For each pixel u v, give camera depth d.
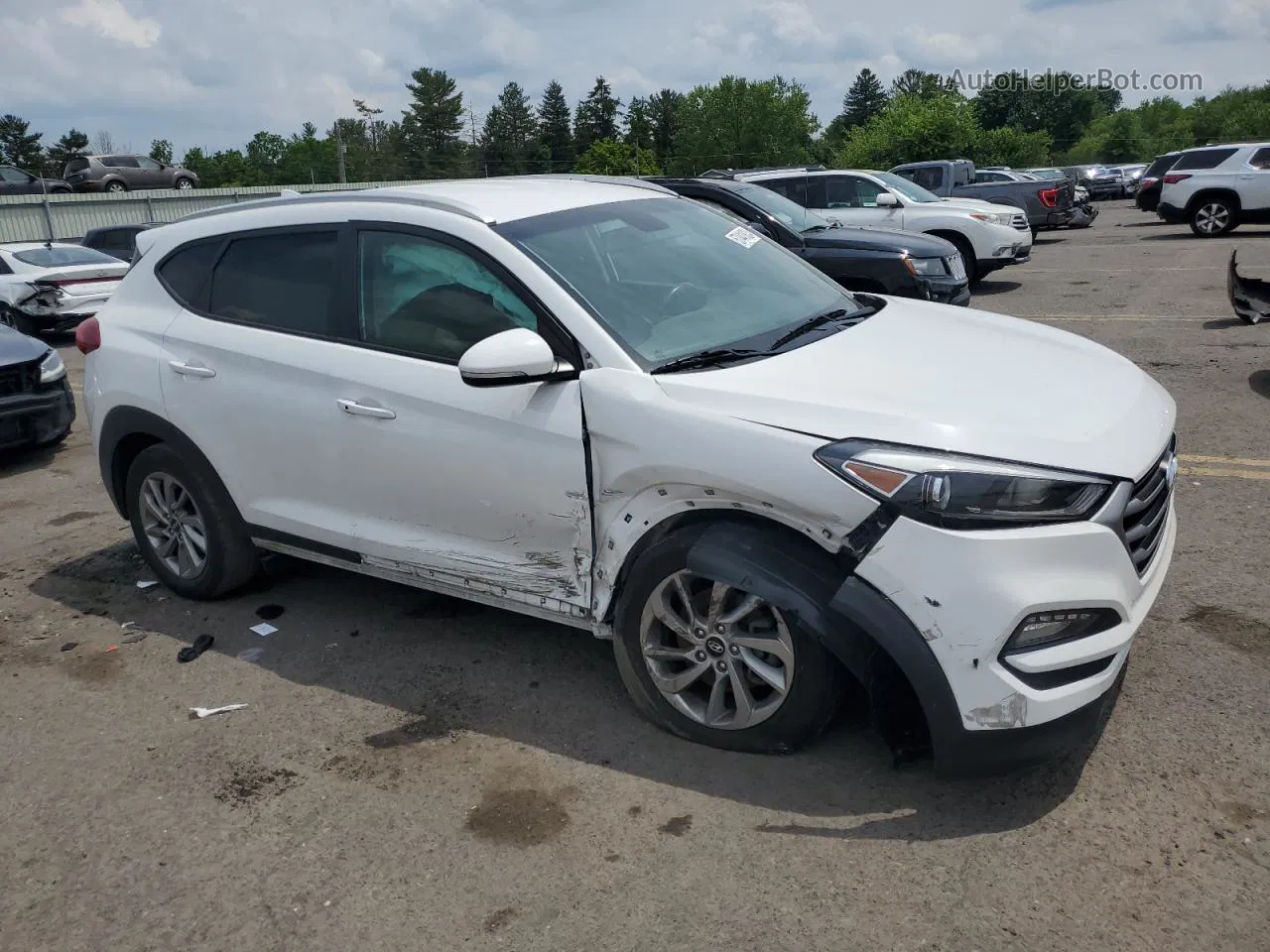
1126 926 2.52
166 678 4.15
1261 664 3.70
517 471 3.51
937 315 4.16
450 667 4.09
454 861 2.94
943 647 2.77
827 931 2.57
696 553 3.12
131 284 4.87
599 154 94.44
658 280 3.81
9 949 2.73
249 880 2.93
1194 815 2.90
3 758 3.64
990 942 2.50
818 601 2.95
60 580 5.28
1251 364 8.61
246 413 4.25
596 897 2.76
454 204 3.84
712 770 3.27
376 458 3.87
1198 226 21.34
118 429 4.77
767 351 3.47
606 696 3.79
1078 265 17.66
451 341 3.71
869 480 2.80
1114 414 3.16
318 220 4.16
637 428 3.18
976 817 2.96
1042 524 2.77
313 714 3.80
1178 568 4.59
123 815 3.26
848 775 3.18
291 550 4.42
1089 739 3.29
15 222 34.00
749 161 105.75
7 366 7.45
